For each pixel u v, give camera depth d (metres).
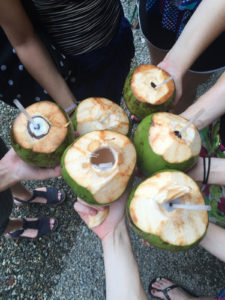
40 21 0.66
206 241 0.63
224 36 0.81
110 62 0.86
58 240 1.14
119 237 0.60
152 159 0.55
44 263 1.11
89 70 0.83
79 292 1.09
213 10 0.62
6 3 0.53
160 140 0.55
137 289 0.54
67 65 0.78
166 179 0.52
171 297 1.04
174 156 0.54
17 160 0.62
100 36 0.73
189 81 1.03
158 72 0.68
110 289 0.54
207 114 0.67
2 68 0.72
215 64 0.92
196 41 0.67
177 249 0.50
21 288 1.09
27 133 0.54
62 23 0.65
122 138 0.54
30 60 0.67
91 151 0.51
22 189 1.03
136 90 0.65
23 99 0.83
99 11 0.67
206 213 0.53
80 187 0.51
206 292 1.10
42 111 0.56
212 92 0.67
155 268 1.12
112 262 0.56
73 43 0.71
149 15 0.85
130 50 0.93
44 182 1.21
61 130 0.55
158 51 0.99
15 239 1.13
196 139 0.56
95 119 0.63
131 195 0.54
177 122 0.57
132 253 0.59
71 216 1.17
